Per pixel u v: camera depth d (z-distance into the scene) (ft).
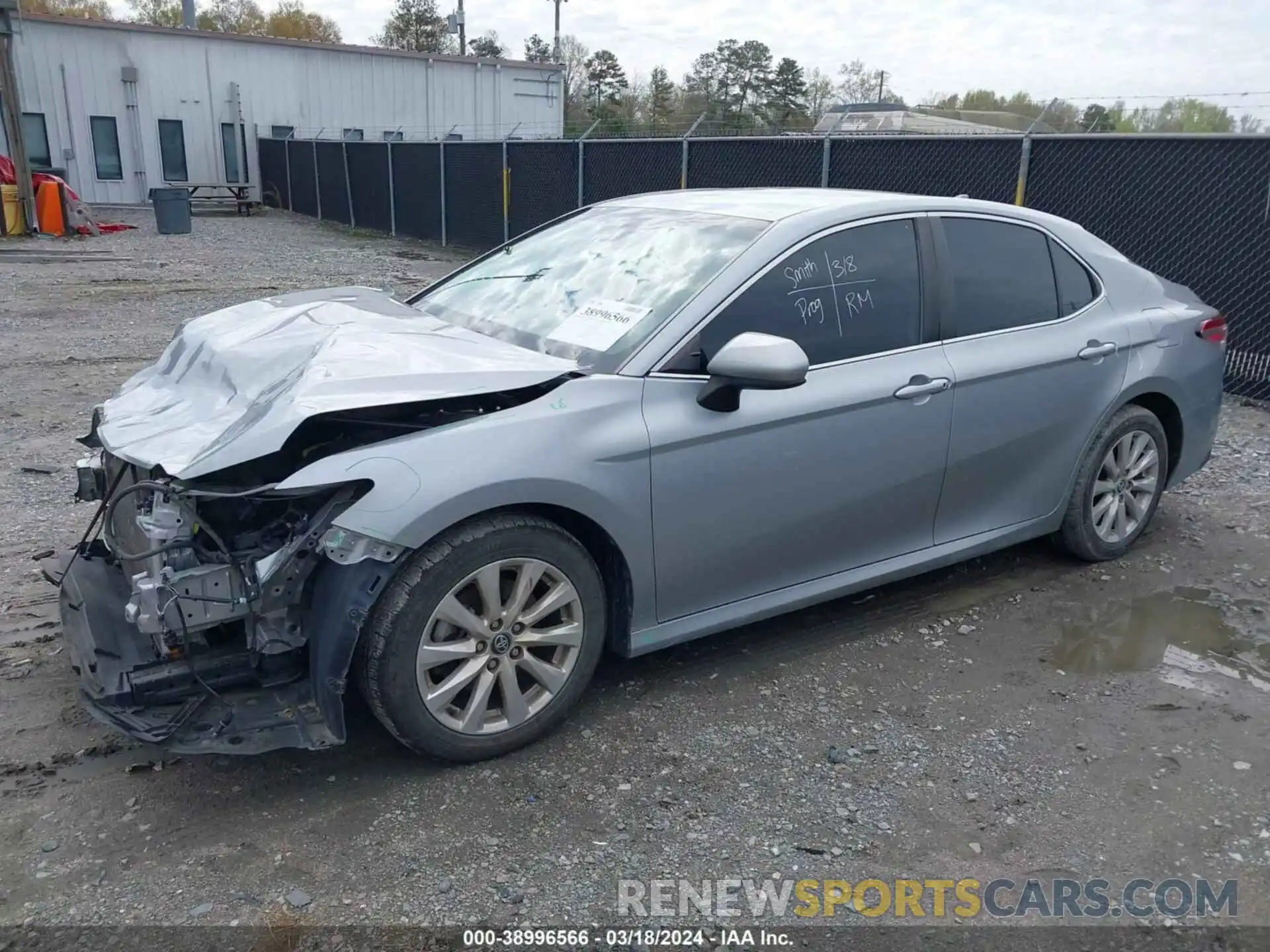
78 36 95.81
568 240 14.70
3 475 19.80
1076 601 15.06
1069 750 11.29
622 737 11.36
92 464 12.83
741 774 10.72
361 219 84.99
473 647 10.43
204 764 10.73
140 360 30.78
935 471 13.55
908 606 14.83
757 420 11.77
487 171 63.82
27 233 68.49
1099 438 15.47
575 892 9.00
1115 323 15.51
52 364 29.76
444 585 10.05
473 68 117.29
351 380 10.27
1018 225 14.84
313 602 9.97
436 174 70.59
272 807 10.06
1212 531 17.85
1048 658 13.35
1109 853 9.62
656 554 11.46
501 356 11.40
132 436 10.77
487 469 10.09
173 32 100.22
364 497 9.68
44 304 41.04
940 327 13.57
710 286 11.92
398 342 11.44
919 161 34.37
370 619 9.90
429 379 10.51
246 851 9.43
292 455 10.47
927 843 9.73
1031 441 14.56
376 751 11.02
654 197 15.51
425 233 73.56
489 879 9.13
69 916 8.59
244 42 103.86
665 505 11.34
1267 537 17.56
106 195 100.89
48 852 9.36
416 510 9.72
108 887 8.94
